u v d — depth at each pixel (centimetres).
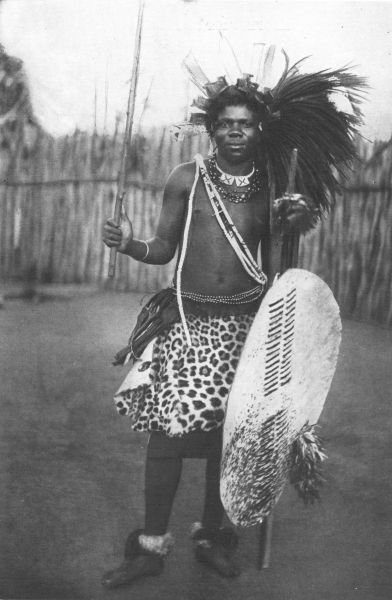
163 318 396
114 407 422
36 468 422
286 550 414
